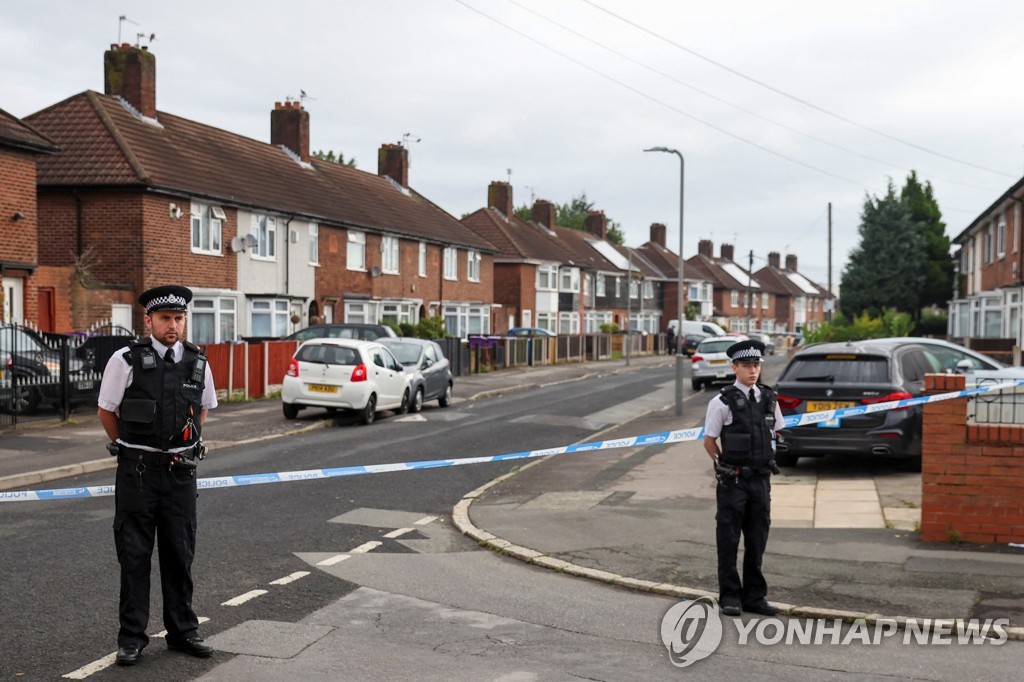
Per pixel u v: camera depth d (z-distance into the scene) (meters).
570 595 7.28
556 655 5.86
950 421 8.39
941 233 51.59
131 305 27.16
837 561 7.84
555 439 17.69
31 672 5.40
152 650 5.84
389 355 21.28
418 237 43.75
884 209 50.12
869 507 9.98
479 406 24.47
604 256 74.31
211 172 31.78
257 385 24.67
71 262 27.72
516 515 10.16
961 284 46.25
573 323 65.75
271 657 5.75
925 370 12.23
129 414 5.68
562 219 108.38
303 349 19.70
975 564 7.69
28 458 13.69
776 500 10.47
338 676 5.43
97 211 27.62
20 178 23.19
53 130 29.19
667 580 7.55
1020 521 8.26
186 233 29.16
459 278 49.56
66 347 17.92
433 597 7.17
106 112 29.91
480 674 5.49
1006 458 8.28
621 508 10.36
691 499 10.75
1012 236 32.78
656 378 36.62
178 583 5.80
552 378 35.88
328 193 39.56
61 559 8.02
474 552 8.72
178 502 5.79
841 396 11.68
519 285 59.09
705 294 88.50
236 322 31.16
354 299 38.44
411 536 9.37
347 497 11.43
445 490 12.16
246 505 10.71
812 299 122.19
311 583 7.48
